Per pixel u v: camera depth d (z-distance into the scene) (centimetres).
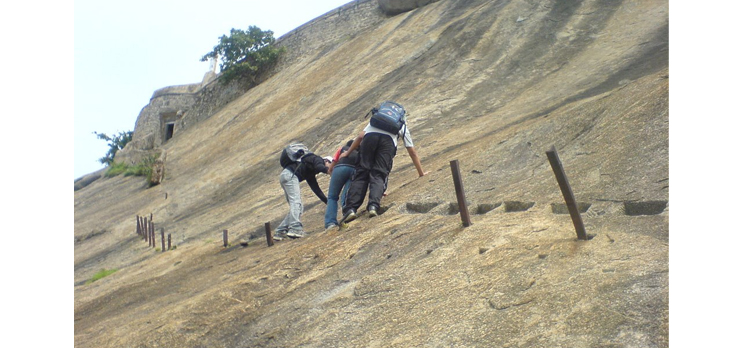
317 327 397
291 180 738
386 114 651
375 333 354
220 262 764
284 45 2981
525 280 338
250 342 422
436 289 375
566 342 272
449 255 414
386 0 2555
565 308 297
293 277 523
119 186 2544
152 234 1386
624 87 665
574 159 547
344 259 513
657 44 1357
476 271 373
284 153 750
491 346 292
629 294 287
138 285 774
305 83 2278
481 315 322
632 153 488
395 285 406
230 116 2555
